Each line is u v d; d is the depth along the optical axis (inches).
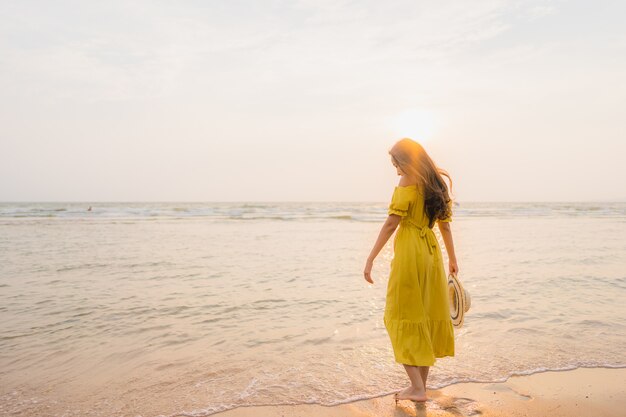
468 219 1268.5
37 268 330.0
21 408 114.7
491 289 260.4
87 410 113.6
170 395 122.0
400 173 125.4
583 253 433.1
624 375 135.2
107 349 159.2
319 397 120.6
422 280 119.9
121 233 663.8
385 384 129.3
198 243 524.1
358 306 222.8
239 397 120.6
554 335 172.9
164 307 218.8
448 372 136.8
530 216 1519.4
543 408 113.9
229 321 195.6
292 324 191.0
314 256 414.6
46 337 172.4
